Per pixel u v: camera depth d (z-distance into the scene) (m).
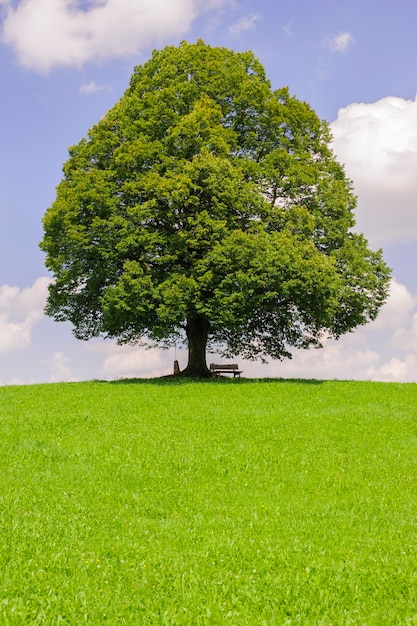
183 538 10.97
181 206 32.38
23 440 18.45
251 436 19.69
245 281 29.62
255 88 34.53
